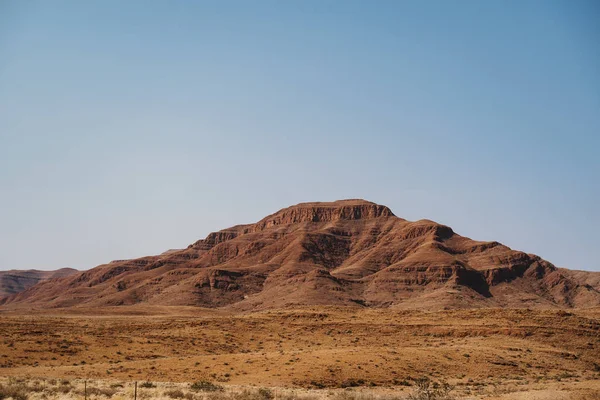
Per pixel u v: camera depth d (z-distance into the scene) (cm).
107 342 10975
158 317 19150
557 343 11431
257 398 5575
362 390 7481
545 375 9019
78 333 12394
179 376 8081
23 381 6494
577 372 9450
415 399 5766
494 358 9744
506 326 12350
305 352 9731
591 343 11419
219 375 8150
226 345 11588
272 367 8581
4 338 10819
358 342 11944
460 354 9838
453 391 6738
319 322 13938
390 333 12756
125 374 8169
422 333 12625
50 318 16850
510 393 6206
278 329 13288
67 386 5866
